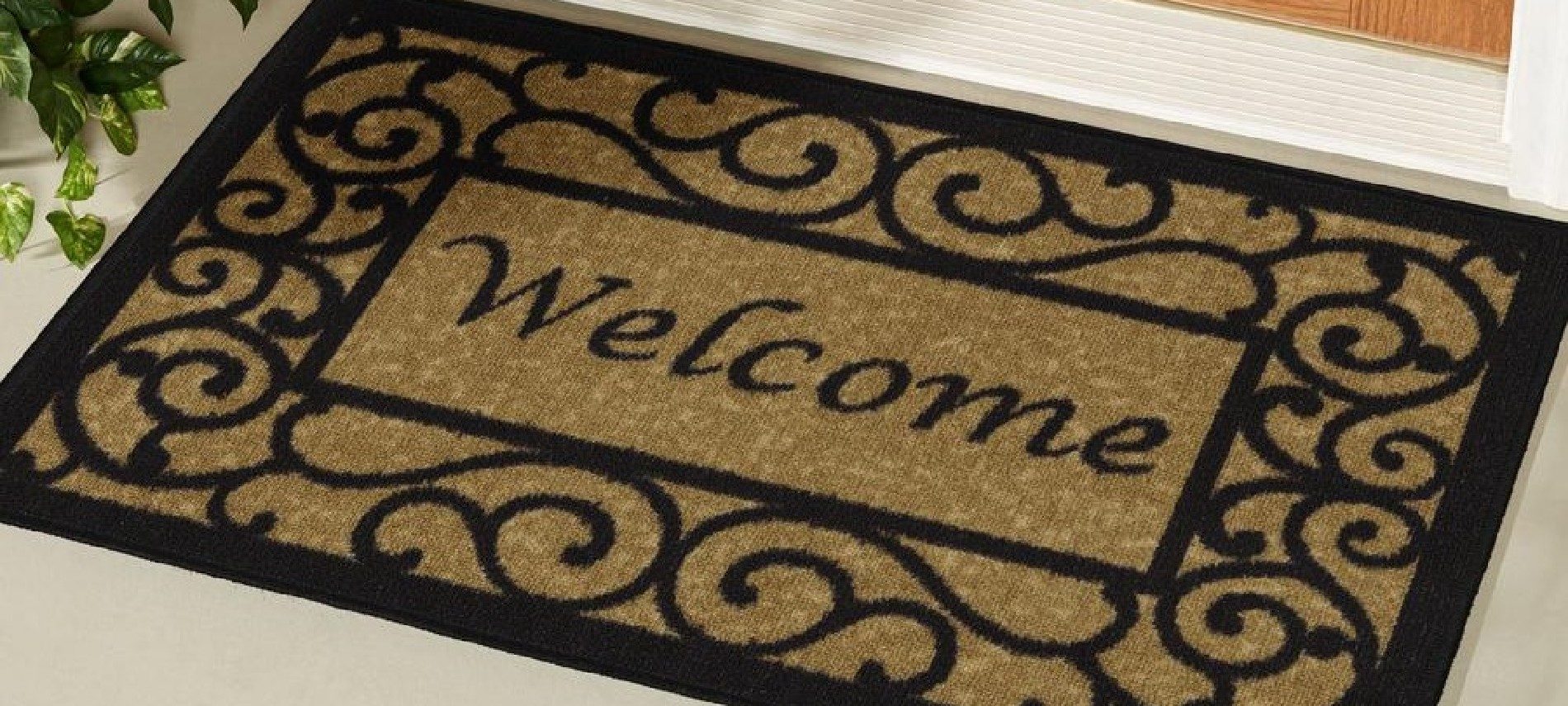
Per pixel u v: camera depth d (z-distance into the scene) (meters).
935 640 2.13
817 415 2.31
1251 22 2.63
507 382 2.36
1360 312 2.37
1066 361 2.34
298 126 2.62
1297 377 2.31
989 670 2.11
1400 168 2.51
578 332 2.40
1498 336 2.33
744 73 2.65
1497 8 2.56
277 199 2.55
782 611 2.16
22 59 2.43
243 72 2.70
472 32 2.71
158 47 2.63
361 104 2.64
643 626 2.15
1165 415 2.29
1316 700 2.07
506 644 2.15
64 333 2.43
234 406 2.35
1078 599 2.15
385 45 2.70
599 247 2.48
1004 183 2.52
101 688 2.15
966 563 2.18
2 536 2.27
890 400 2.32
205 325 2.43
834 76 2.63
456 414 2.33
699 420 2.31
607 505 2.25
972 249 2.46
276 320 2.43
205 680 2.15
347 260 2.49
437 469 2.29
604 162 2.57
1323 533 2.19
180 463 2.31
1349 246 2.43
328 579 2.21
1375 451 2.25
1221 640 2.12
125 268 2.49
